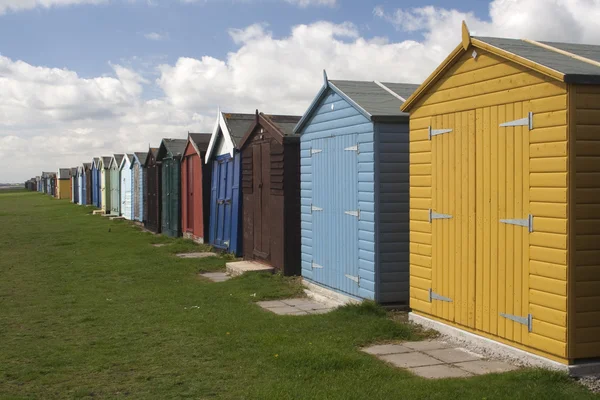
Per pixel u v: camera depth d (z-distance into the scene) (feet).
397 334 26.23
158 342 26.84
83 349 26.08
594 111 20.08
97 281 45.42
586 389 18.80
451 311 25.81
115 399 19.80
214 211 62.90
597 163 20.15
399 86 36.68
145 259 56.85
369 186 31.68
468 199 24.58
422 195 27.71
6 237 84.02
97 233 87.76
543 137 20.77
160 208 85.10
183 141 81.20
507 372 20.71
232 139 54.39
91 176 167.12
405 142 31.68
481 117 23.80
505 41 24.48
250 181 50.90
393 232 31.58
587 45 26.11
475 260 24.23
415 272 28.32
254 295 37.52
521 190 21.77
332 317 30.04
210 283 43.14
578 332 19.93
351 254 33.71
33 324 31.32
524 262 21.66
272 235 45.85
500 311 22.88
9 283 45.27
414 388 19.25
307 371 21.61
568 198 19.81
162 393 20.20
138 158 99.76
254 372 21.93
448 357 23.08
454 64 25.35
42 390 20.92
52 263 56.44
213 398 19.51
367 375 20.90
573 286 19.88
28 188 460.96
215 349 25.34
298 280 41.93
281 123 46.11
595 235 20.15
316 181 38.04
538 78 20.94
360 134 32.50
